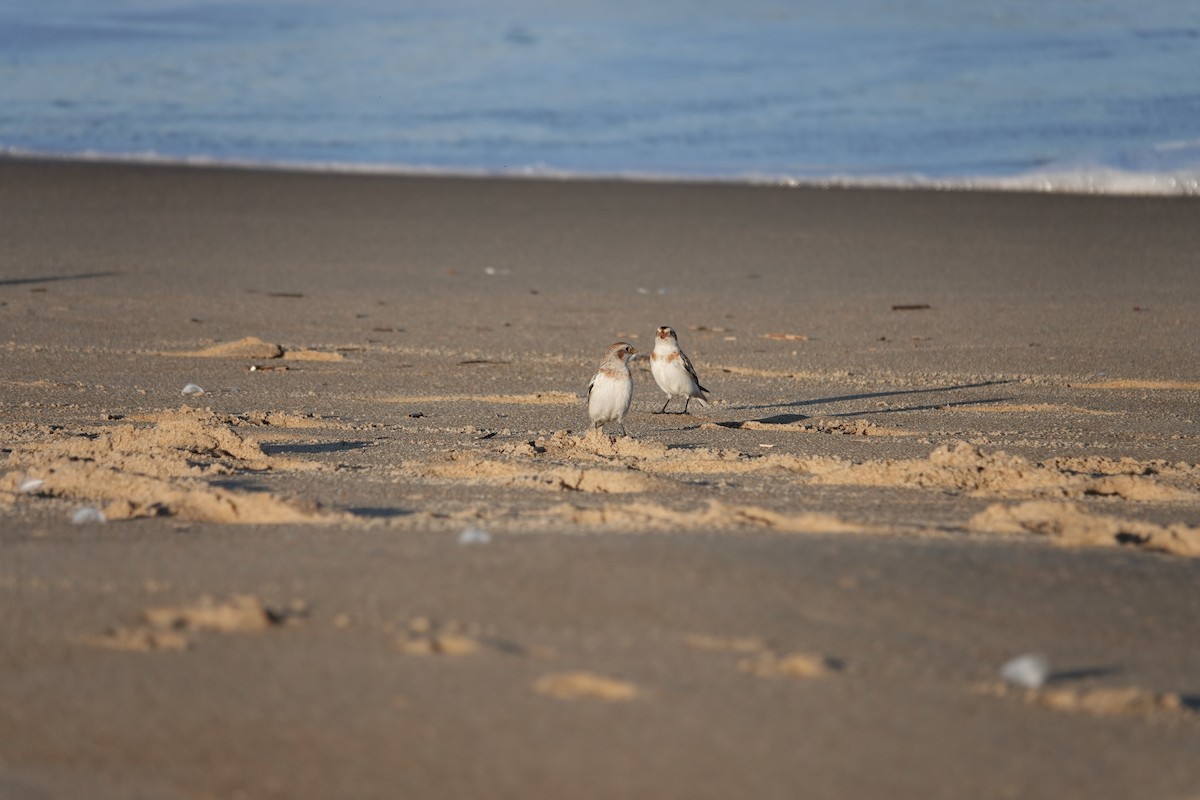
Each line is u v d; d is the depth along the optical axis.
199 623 7.71
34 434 14.61
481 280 28.23
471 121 51.47
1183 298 26.27
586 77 58.94
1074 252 31.27
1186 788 5.99
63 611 7.93
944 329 23.64
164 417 15.81
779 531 9.88
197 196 38.31
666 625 7.62
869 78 58.03
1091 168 42.12
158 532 9.81
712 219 35.84
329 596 8.09
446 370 19.88
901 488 12.29
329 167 44.03
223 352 20.62
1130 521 10.45
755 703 6.68
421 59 62.97
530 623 7.64
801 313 25.08
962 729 6.49
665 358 16.69
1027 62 60.31
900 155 45.22
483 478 12.48
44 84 57.03
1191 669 7.38
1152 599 8.41
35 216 34.88
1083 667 7.33
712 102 54.25
